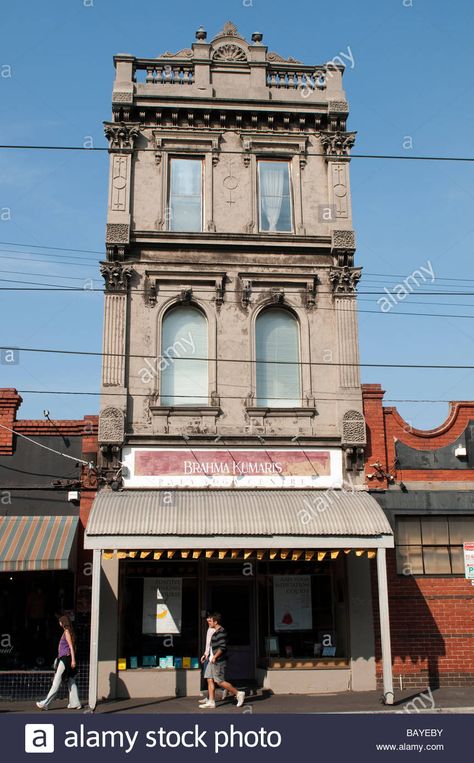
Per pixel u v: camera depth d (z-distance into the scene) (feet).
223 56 72.13
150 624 59.36
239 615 61.26
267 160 70.23
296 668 58.39
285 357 66.08
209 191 68.39
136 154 68.85
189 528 54.54
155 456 61.46
